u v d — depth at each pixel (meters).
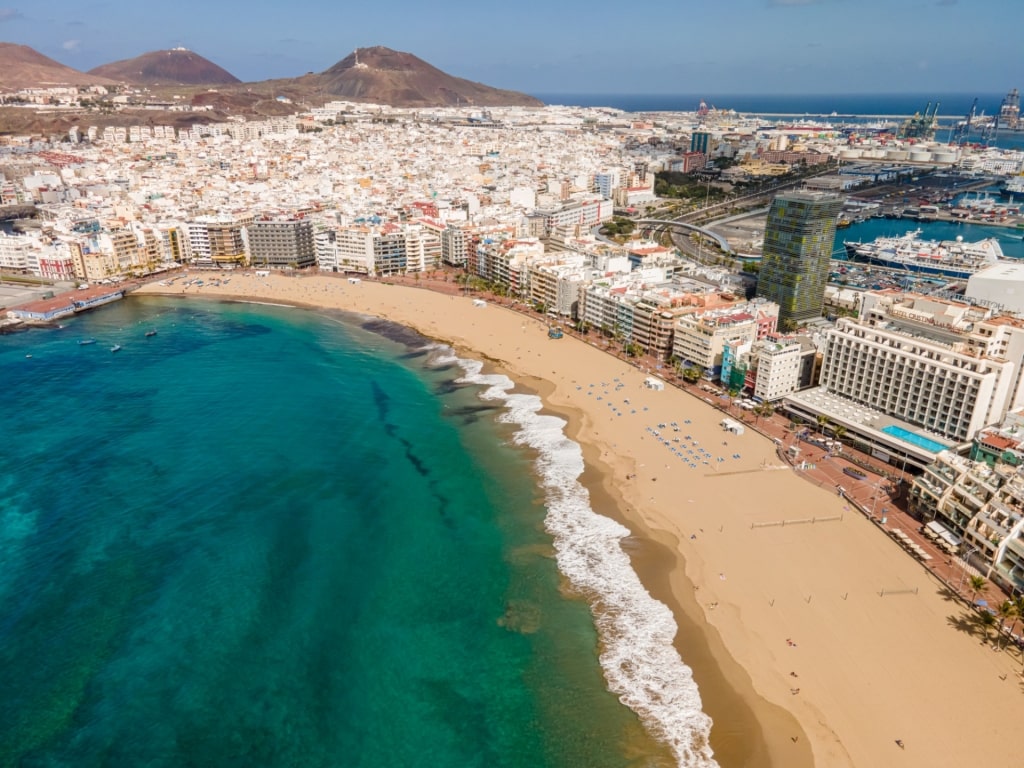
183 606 146.00
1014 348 198.25
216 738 116.81
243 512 178.88
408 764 112.19
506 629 139.12
